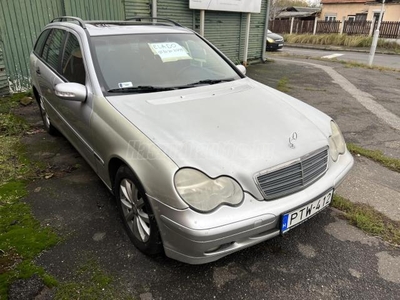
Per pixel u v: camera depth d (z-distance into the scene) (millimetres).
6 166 3459
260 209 1898
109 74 2693
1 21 5500
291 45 22688
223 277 2102
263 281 2078
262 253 2312
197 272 2133
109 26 3223
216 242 1784
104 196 2965
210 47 3523
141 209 2166
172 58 3047
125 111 2326
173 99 2553
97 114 2490
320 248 2373
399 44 19969
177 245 1880
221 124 2252
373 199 2998
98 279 2057
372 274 2145
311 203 2104
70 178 3266
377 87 7844
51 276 2068
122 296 1945
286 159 2047
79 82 2854
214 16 9062
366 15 26984
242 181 1902
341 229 2580
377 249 2371
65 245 2340
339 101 6402
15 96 5824
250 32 10594
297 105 2867
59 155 3768
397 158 3898
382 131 4805
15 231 2469
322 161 2311
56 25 3811
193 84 2881
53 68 3535
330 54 16719
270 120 2402
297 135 2279
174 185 1800
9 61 5762
